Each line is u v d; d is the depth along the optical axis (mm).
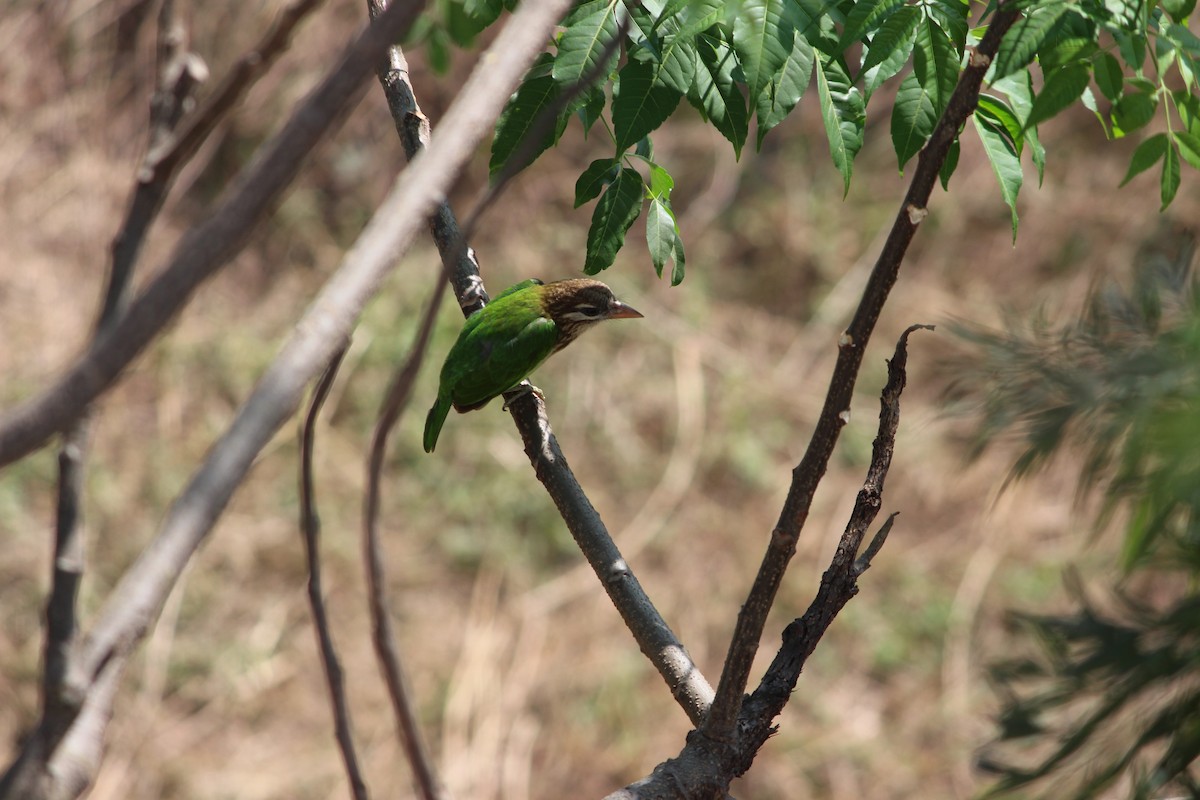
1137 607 2484
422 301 18688
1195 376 2059
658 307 19656
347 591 16297
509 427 17859
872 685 15055
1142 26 3305
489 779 14195
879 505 3855
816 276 20047
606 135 21359
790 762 14266
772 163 21438
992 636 15008
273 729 14820
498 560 16531
